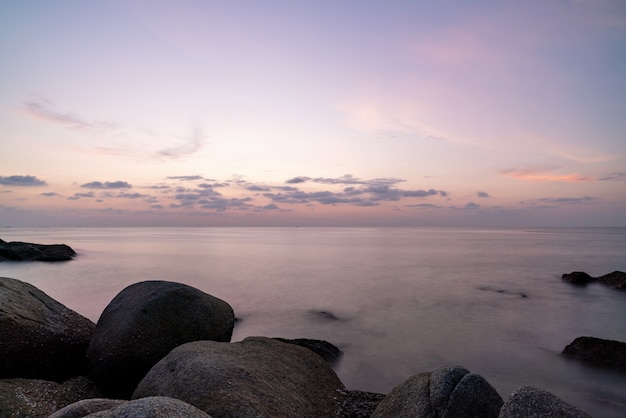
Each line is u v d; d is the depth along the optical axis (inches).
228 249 3078.2
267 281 1381.6
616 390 513.3
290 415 262.4
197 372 278.5
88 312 887.1
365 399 339.9
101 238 5211.6
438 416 231.8
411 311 952.9
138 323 381.4
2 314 364.5
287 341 634.8
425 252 2802.7
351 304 1023.6
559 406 194.2
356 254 2615.7
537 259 2236.7
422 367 601.0
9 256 1899.6
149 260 2085.4
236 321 854.5
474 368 597.9
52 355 376.5
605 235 7268.7
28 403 294.4
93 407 178.1
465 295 1151.6
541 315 923.4
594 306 1021.8
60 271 1589.6
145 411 147.1
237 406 243.0
